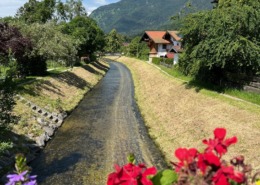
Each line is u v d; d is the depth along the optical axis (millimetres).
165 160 19000
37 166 18172
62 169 17859
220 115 21219
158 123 25703
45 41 35969
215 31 25172
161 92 34688
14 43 30391
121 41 146375
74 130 24812
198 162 2545
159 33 84250
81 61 63812
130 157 3480
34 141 20969
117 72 67125
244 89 25250
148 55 88125
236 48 23375
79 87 41688
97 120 27719
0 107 15336
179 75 40500
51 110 27844
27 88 29875
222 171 2479
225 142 2766
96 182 16422
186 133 21250
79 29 61625
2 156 16672
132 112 30641
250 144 16500
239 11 25031
